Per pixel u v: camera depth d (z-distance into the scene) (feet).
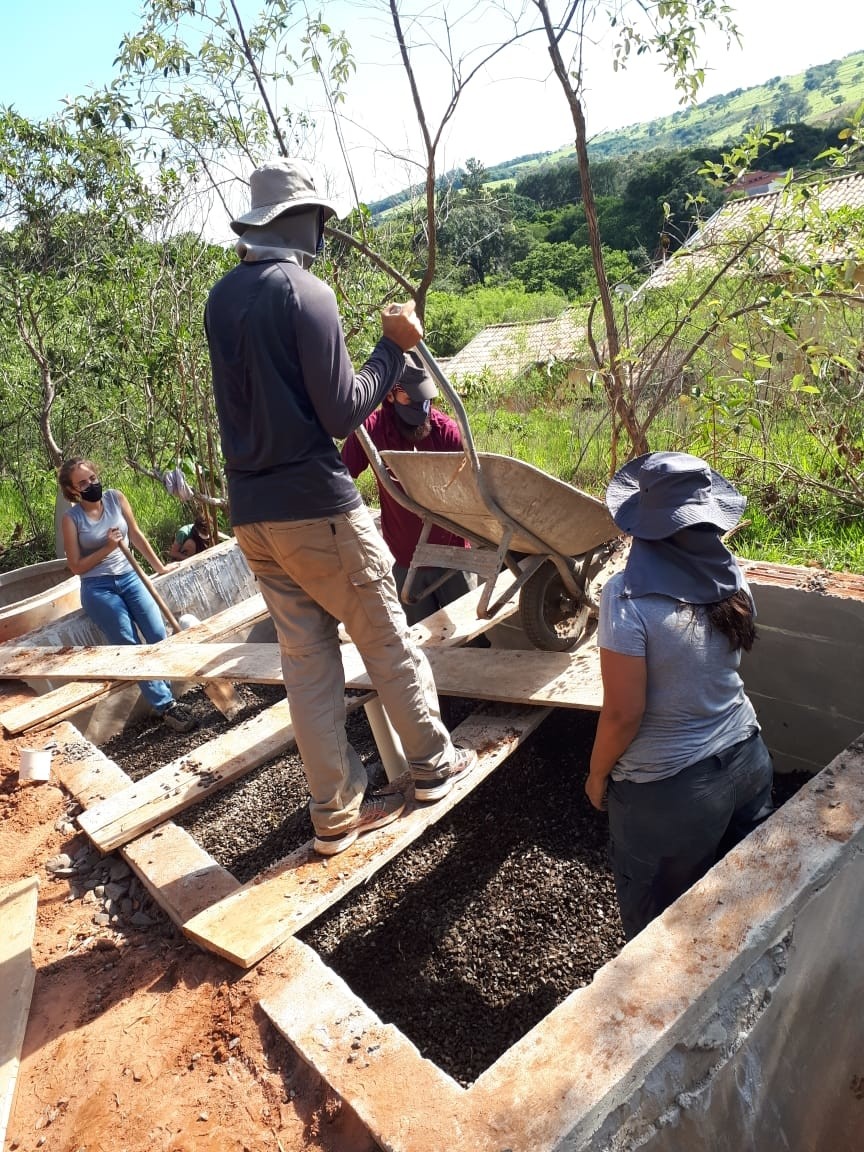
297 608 8.27
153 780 10.80
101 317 26.35
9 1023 8.02
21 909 9.54
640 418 22.04
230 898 8.61
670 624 7.73
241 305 7.26
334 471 7.68
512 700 10.78
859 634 11.98
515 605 13.25
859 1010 8.59
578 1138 5.57
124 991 8.25
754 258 17.53
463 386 35.88
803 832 7.90
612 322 18.21
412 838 8.85
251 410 7.40
